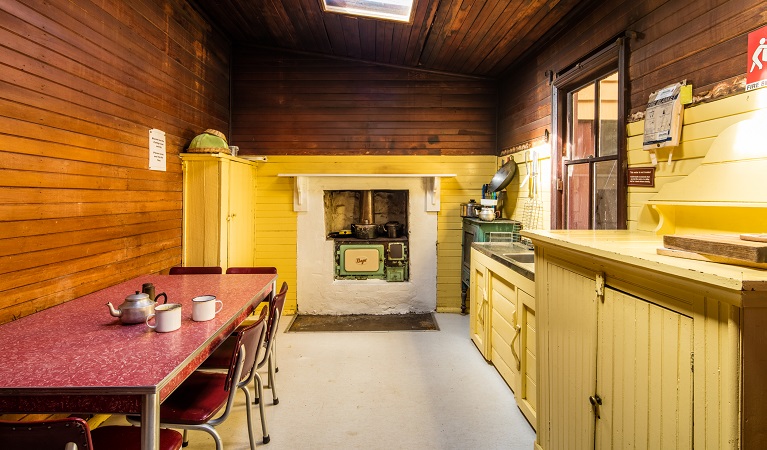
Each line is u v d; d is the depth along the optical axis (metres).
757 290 0.91
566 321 1.77
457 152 4.78
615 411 1.43
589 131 3.35
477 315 3.72
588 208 2.96
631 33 2.36
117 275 2.67
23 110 1.94
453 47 3.91
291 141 4.70
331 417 2.55
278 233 4.71
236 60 4.68
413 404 2.71
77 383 1.28
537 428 2.10
